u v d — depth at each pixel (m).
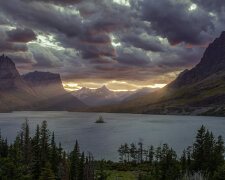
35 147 70.44
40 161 64.50
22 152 68.75
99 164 92.88
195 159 75.31
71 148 142.50
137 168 96.25
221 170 49.78
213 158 71.31
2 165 57.25
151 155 110.25
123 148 120.50
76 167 63.28
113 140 179.88
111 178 77.25
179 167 68.19
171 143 158.12
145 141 170.75
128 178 77.19
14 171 54.88
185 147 140.62
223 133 192.12
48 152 71.56
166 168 67.75
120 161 108.00
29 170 60.78
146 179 66.81
